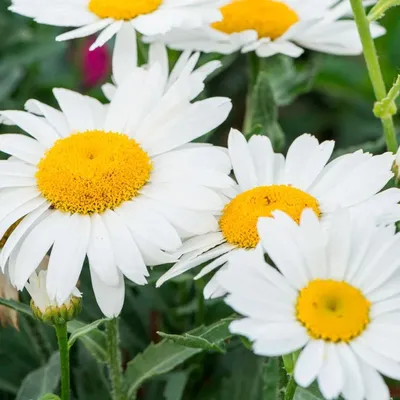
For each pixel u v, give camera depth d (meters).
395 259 0.62
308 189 0.65
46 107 0.68
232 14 0.72
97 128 0.67
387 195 0.64
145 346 0.73
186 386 0.72
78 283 0.69
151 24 0.69
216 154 0.65
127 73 0.69
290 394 0.62
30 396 0.67
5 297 0.67
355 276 0.62
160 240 0.63
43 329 0.71
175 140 0.66
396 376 0.60
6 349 0.72
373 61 0.67
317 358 0.60
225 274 0.60
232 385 0.71
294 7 0.73
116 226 0.64
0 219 0.64
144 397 0.72
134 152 0.65
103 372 0.70
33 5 0.70
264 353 0.60
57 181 0.64
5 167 0.65
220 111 0.66
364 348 0.60
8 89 0.79
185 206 0.64
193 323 0.73
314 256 0.62
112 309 0.63
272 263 0.64
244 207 0.64
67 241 0.64
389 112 0.67
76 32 0.69
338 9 0.73
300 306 0.61
